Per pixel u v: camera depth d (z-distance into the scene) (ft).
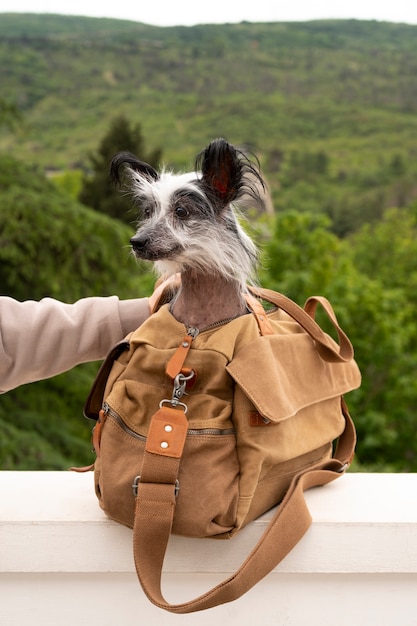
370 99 290.76
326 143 230.27
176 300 5.76
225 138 5.34
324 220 48.96
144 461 5.17
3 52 295.89
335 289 46.24
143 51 330.95
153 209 5.45
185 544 5.78
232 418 5.41
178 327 5.54
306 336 6.04
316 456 6.05
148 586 5.22
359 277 49.47
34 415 22.45
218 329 5.52
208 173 5.36
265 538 5.41
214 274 5.49
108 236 22.65
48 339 6.10
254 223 6.37
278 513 5.53
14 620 6.00
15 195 21.71
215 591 5.19
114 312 6.25
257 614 6.05
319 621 6.04
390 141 231.71
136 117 246.68
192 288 5.57
